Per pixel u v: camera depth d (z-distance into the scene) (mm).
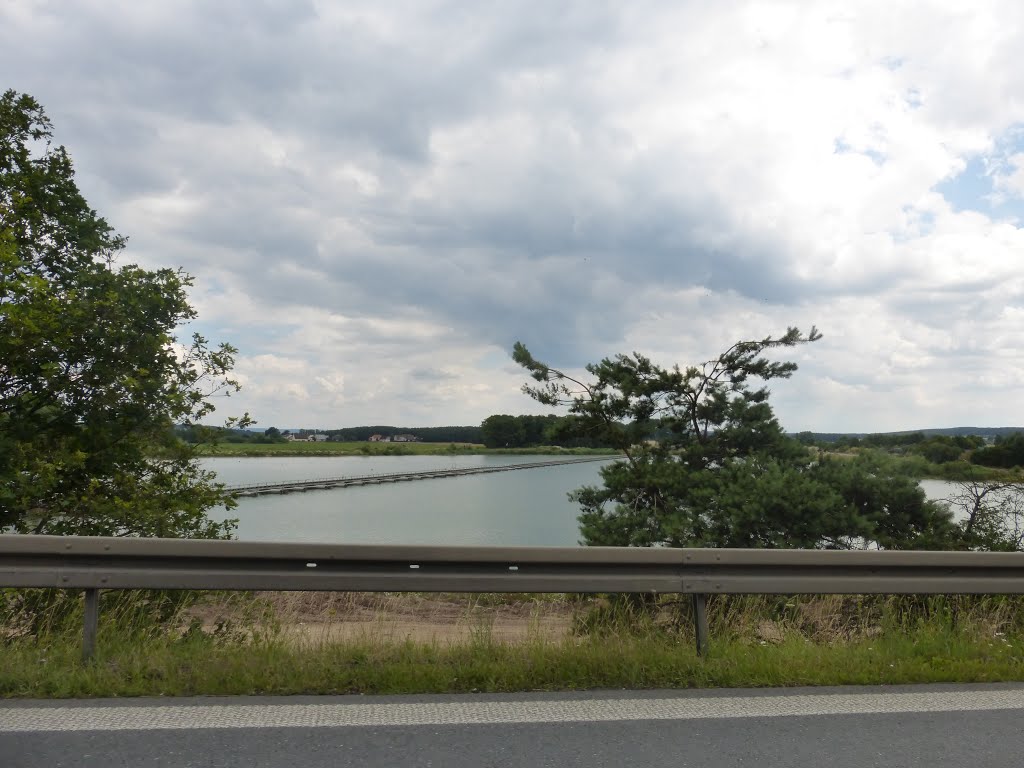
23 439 10539
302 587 4594
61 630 5086
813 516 10484
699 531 11211
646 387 13266
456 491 70500
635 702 4137
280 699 4086
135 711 3840
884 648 5188
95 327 10633
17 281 9938
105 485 10578
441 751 3395
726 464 12102
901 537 10430
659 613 6188
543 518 43812
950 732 3736
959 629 5590
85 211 13508
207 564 4578
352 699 4105
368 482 82750
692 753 3430
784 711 4016
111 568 4512
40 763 3178
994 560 5102
